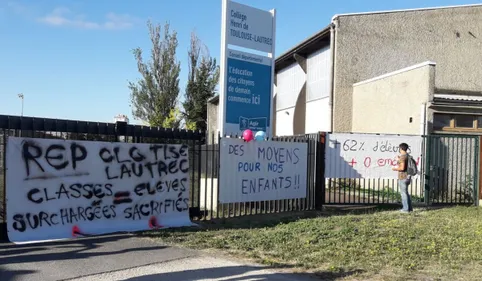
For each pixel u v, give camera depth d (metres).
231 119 10.76
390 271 6.00
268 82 11.55
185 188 9.02
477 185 12.53
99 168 7.87
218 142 9.55
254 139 10.19
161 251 6.78
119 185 8.09
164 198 8.70
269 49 11.60
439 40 18.88
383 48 18.47
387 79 16.45
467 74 18.95
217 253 6.79
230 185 9.72
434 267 6.21
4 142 6.93
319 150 11.51
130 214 8.21
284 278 5.66
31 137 7.18
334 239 7.71
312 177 11.52
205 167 9.47
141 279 5.40
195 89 37.62
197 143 9.32
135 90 36.78
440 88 18.70
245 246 7.20
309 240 7.62
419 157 12.59
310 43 20.12
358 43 18.31
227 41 10.65
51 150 7.34
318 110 20.66
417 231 8.48
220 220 9.36
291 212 10.80
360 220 9.59
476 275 5.86
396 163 12.27
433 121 14.84
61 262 5.98
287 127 25.30
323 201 11.58
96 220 7.79
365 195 13.87
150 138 8.59
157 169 8.62
